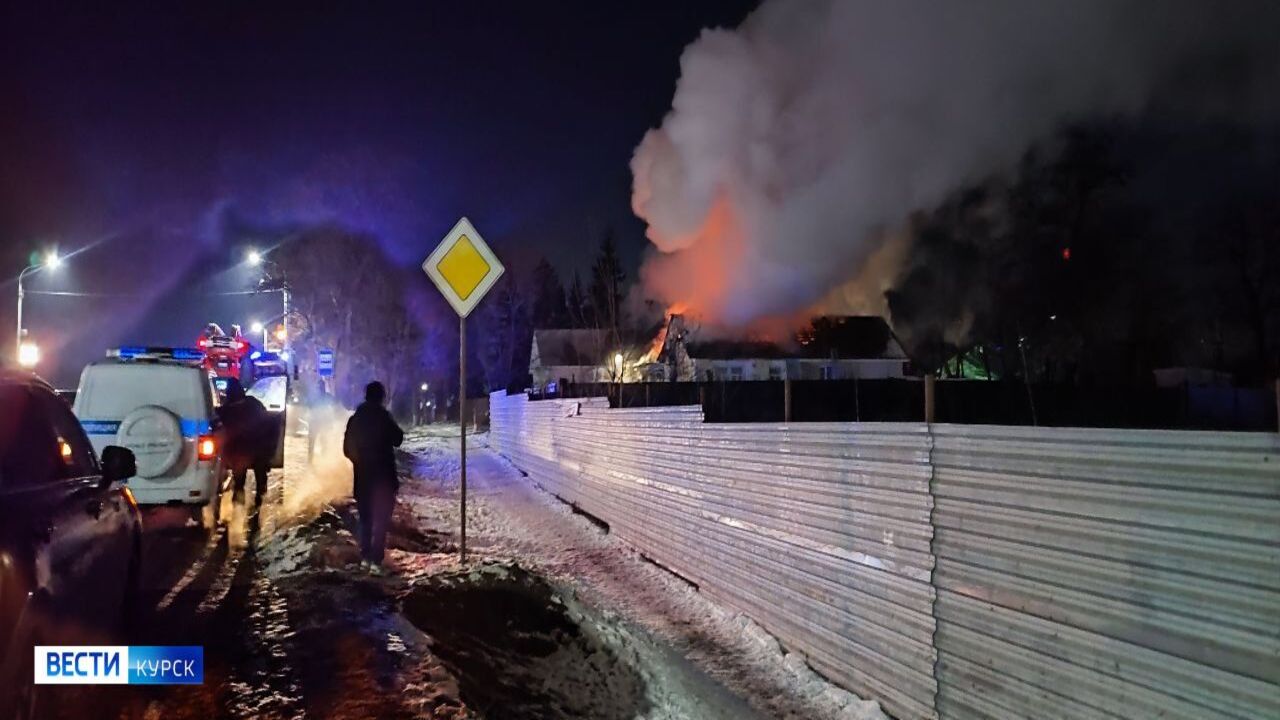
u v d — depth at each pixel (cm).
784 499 783
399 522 1287
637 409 1209
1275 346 3638
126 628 619
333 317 4941
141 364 1045
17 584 369
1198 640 400
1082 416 2339
